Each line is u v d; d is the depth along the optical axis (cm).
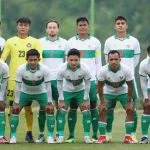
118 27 3225
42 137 3158
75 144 2981
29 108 3156
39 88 3059
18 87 3045
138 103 5006
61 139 3075
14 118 3052
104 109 3058
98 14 7069
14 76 3189
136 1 7119
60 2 7131
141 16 7069
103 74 3053
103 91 3102
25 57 3200
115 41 3238
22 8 7038
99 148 2823
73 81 3064
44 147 2852
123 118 4366
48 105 3055
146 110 3095
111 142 3088
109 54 3027
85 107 3075
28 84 3038
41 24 7044
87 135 3072
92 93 3184
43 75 3027
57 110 3183
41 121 3152
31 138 3161
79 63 3042
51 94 3070
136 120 3172
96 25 7012
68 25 6969
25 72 3012
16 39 3209
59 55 3244
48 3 7125
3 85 3052
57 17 7056
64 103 3089
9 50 3206
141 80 3117
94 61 3234
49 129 3066
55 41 3250
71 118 3123
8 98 3200
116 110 4881
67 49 3241
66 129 3681
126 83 3066
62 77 3069
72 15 7069
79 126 3856
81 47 3222
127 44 3228
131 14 7094
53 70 3238
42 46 3238
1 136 3042
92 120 3188
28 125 3164
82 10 7106
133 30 7031
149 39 6969
